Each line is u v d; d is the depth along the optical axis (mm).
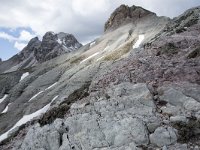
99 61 75938
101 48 105625
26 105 67312
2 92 104188
